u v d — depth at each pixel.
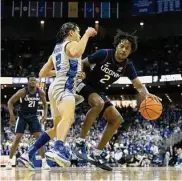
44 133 5.95
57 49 5.20
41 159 9.83
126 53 6.00
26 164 6.00
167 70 28.86
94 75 6.14
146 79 28.28
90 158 6.20
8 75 29.55
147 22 30.08
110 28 31.47
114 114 6.36
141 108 6.15
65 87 5.05
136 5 29.88
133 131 26.33
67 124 4.96
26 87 9.34
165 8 28.97
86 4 30.28
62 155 4.90
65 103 4.98
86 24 30.64
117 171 6.44
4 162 12.35
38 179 3.90
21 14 30.16
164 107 29.44
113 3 30.23
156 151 22.11
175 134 24.48
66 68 5.08
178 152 20.56
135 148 22.50
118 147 22.22
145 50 32.00
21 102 9.36
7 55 32.16
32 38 32.59
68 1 30.19
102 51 6.11
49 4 30.16
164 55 31.11
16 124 9.46
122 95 31.73
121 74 6.25
